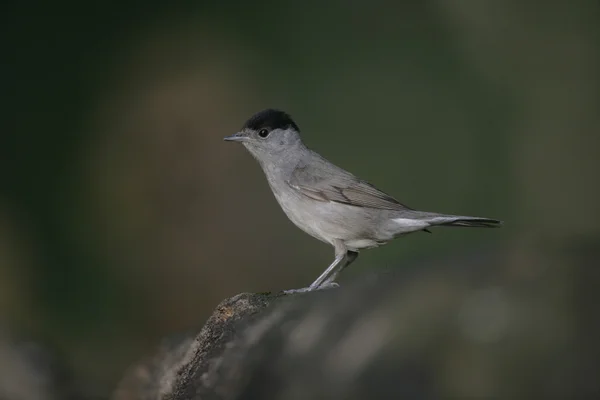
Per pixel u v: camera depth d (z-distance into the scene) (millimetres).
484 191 13320
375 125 13766
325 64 14398
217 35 14703
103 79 14523
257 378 4230
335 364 4004
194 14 14984
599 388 3521
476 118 13906
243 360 4449
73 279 12594
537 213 13094
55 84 14414
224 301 5504
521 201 13289
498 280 4090
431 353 3824
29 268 12594
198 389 4605
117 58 14680
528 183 13445
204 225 12820
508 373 3664
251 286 12414
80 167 13625
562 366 3619
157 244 12773
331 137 13680
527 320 3807
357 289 4641
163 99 14016
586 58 14258
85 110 14242
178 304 12398
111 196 13227
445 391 3689
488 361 3717
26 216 13156
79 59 14664
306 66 14391
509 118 13922
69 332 11906
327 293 5020
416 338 3908
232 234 12742
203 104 13859
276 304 5109
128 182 13273
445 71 14328
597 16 14398
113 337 12023
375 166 13414
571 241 4648
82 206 13227
